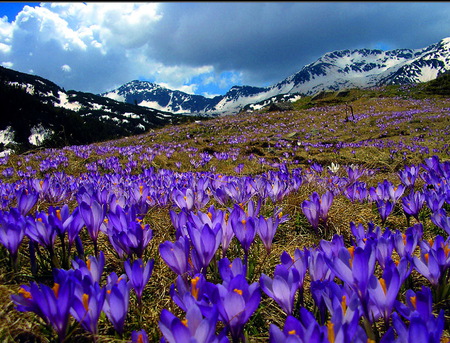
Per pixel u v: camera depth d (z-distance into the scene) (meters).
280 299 1.29
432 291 1.69
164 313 1.02
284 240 2.74
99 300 1.21
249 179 3.44
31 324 1.49
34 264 1.88
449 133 15.08
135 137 25.97
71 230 1.88
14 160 9.93
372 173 6.15
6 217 2.01
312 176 4.66
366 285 1.20
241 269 1.37
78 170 9.17
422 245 1.75
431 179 3.85
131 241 1.82
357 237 1.97
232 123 27.20
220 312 1.12
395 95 45.59
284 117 29.64
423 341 0.93
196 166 9.66
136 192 2.97
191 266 1.58
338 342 0.95
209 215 1.94
